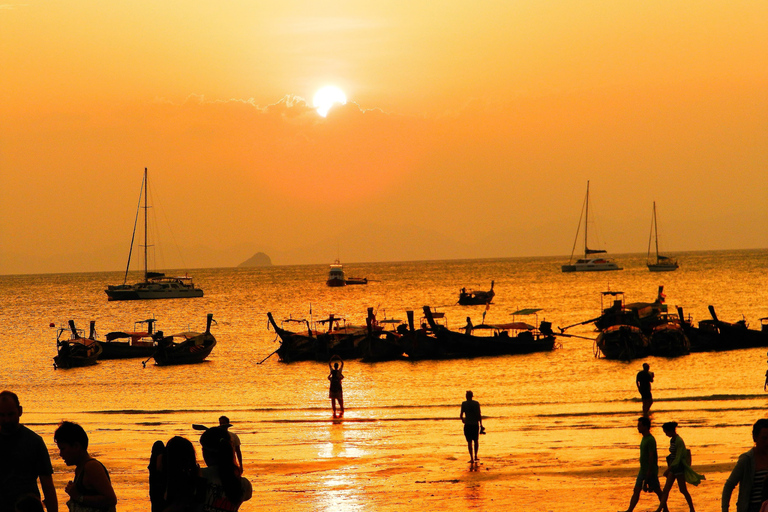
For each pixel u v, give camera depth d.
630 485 25.42
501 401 49.31
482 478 27.27
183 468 12.79
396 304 174.38
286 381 64.38
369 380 63.69
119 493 26.17
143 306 187.38
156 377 69.25
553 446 33.38
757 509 13.09
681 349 72.62
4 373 74.31
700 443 32.59
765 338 77.00
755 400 44.81
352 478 27.86
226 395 56.47
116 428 41.62
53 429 41.41
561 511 22.30
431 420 42.03
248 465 30.69
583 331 99.75
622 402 46.31
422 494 24.98
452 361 75.50
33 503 11.69
